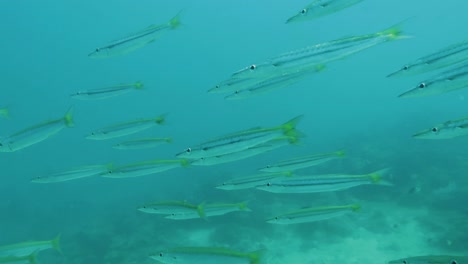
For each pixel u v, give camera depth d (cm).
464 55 470
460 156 2067
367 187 1708
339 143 2920
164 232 1448
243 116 5531
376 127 3725
